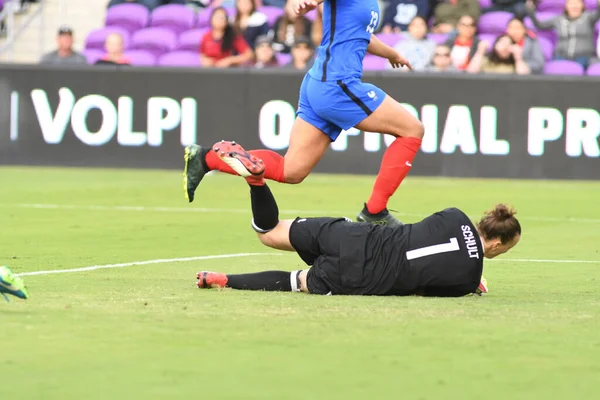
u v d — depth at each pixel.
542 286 25.16
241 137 61.28
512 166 58.81
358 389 14.01
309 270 22.67
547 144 58.47
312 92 25.05
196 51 69.19
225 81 61.22
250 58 65.12
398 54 27.05
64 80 62.81
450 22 67.12
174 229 37.50
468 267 21.89
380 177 25.61
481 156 59.00
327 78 24.86
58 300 20.98
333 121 25.12
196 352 16.09
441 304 21.12
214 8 69.12
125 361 15.46
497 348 16.72
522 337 17.62
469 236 22.05
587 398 13.73
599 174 58.12
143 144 62.28
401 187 53.91
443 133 59.19
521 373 15.05
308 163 25.44
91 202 46.53
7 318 18.67
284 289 22.89
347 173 60.59
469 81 58.75
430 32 67.69
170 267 27.89
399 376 14.76
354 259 22.12
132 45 70.25
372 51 26.75
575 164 58.34
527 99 58.44
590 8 68.50
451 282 21.94
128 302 20.83
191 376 14.62
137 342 16.78
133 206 45.25
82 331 17.58
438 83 59.03
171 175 59.75
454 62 62.53
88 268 27.36
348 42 24.95
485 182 57.22
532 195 50.91
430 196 49.94
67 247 32.12
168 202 47.03
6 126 63.47
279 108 60.88
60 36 66.06
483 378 14.73
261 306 20.45
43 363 15.27
